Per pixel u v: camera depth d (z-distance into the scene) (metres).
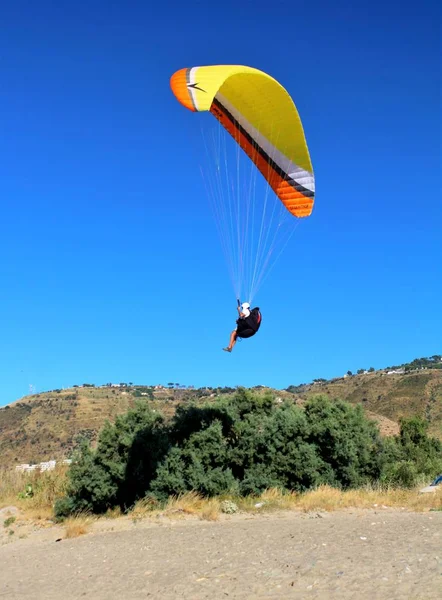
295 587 8.11
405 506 16.66
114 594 9.08
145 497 18.05
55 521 17.75
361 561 9.02
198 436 18.81
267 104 15.48
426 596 7.07
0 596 9.94
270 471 19.16
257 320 14.18
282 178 16.80
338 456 19.80
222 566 9.86
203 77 12.91
